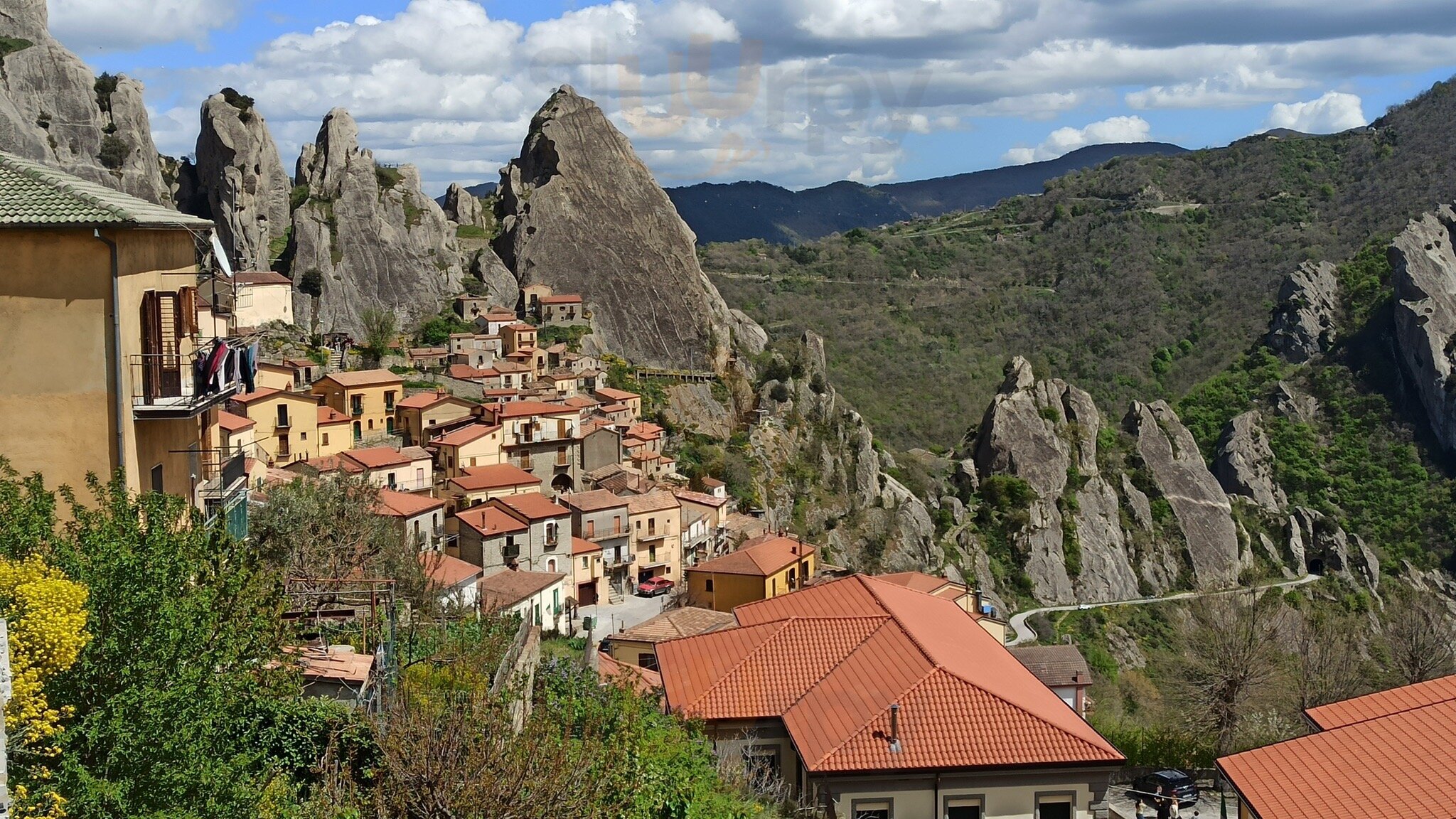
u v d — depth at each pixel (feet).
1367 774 91.61
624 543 280.51
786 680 106.83
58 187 72.90
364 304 433.07
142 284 76.07
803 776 94.58
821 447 420.36
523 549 252.21
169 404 74.69
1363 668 180.45
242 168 431.43
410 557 119.03
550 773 53.88
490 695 61.52
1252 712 155.84
